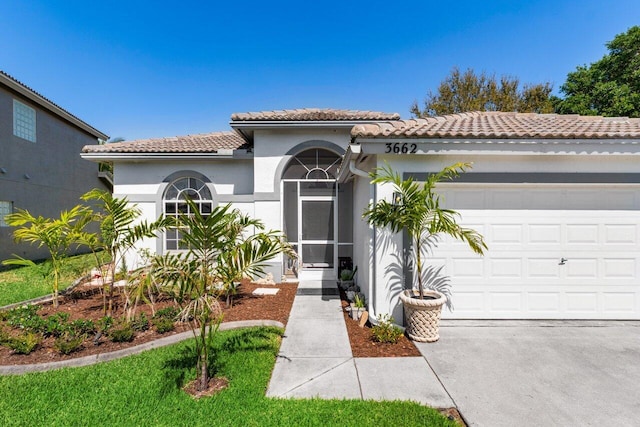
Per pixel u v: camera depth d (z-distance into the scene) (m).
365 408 3.80
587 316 6.90
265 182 11.41
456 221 6.89
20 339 5.32
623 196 6.89
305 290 9.94
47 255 17.95
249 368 4.75
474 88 25.81
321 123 10.75
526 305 6.92
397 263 6.60
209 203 12.91
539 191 6.91
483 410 3.83
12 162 15.77
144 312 7.34
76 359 5.02
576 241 6.92
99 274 10.80
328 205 11.78
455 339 5.97
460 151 6.35
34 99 16.72
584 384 4.41
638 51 21.33
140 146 12.86
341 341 5.94
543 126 7.87
